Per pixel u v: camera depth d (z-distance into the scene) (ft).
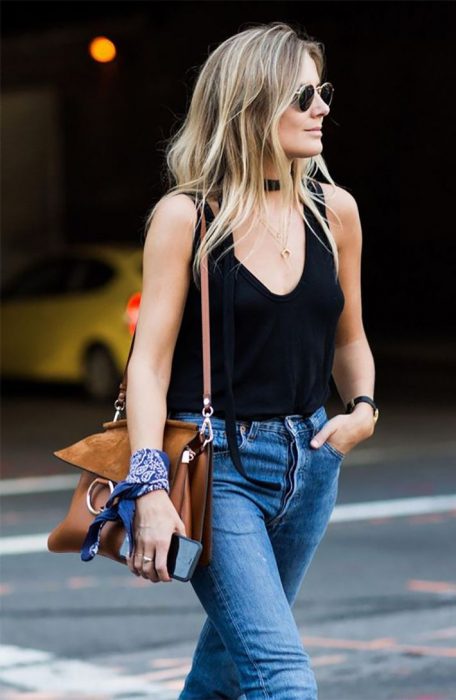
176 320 18.13
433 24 120.47
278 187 18.60
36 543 44.70
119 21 131.54
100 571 40.45
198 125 18.79
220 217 18.04
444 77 120.78
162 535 16.97
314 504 18.75
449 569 39.55
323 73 19.25
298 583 19.49
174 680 29.22
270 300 17.95
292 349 18.12
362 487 54.85
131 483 17.21
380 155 126.00
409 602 35.63
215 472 18.03
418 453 64.23
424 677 29.14
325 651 31.27
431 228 124.57
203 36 127.44
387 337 124.98
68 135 139.23
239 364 18.02
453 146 121.29
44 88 139.74
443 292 124.77
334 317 18.62
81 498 18.31
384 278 128.57
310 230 18.67
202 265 17.95
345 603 35.60
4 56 141.28
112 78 133.90
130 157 134.51
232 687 19.89
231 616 17.51
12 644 32.27
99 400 87.35
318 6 123.44
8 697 28.04
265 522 18.49
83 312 87.35
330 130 127.85
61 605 36.14
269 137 18.28
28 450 67.92
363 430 19.08
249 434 18.01
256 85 18.24
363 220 127.95
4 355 92.43
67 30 135.85
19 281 92.84
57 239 140.77
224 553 17.69
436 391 91.35
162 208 18.28
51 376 90.17
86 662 30.71
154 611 35.42
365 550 42.34
